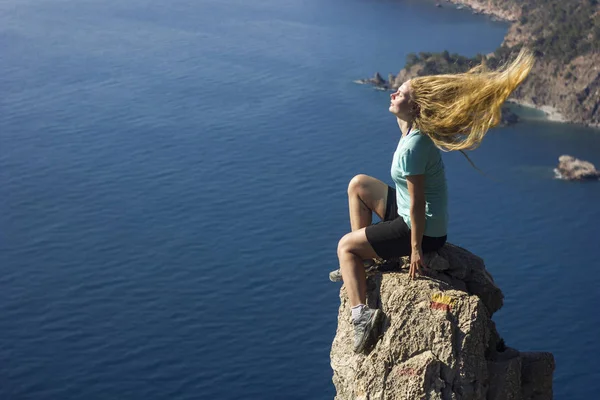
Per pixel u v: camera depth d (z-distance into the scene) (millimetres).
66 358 62062
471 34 161875
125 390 57594
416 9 181125
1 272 76625
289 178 95562
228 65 140875
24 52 149875
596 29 128625
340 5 186250
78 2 188000
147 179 97688
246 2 189625
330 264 74938
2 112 120750
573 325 64562
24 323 67625
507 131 113562
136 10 182250
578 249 79062
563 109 121125
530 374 7934
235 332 63969
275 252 77688
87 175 99438
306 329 63562
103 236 83750
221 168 99688
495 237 81625
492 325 8008
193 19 174625
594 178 96000
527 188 93562
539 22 142500
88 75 137375
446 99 7293
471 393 7168
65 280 74875
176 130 112688
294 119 114312
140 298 70875
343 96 122938
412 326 7422
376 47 152375
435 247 7992
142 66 142000
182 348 62281
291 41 156625
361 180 8188
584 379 56719
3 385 58875
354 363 8203
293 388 55906
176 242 81375
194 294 70812
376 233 7879
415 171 7543
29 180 98000
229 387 56812
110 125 115438
